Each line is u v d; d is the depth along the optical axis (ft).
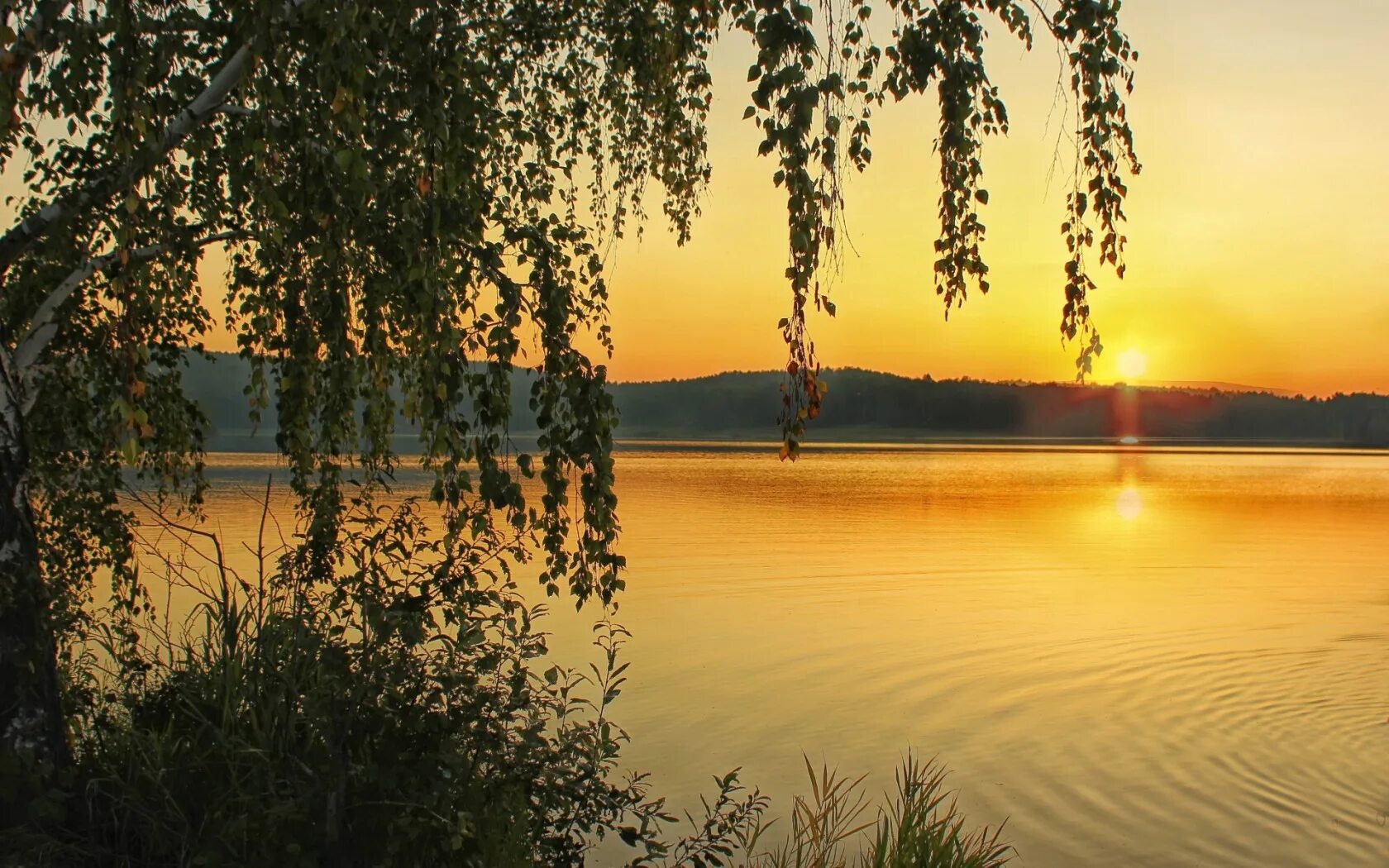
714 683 39.17
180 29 12.82
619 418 13.05
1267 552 87.04
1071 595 61.93
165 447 19.42
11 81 11.46
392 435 16.61
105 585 38.40
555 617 49.44
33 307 16.14
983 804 27.63
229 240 16.71
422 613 15.65
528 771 16.06
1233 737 33.65
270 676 15.67
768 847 23.43
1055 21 12.44
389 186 11.71
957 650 46.03
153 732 14.98
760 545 87.15
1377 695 38.60
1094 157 12.35
